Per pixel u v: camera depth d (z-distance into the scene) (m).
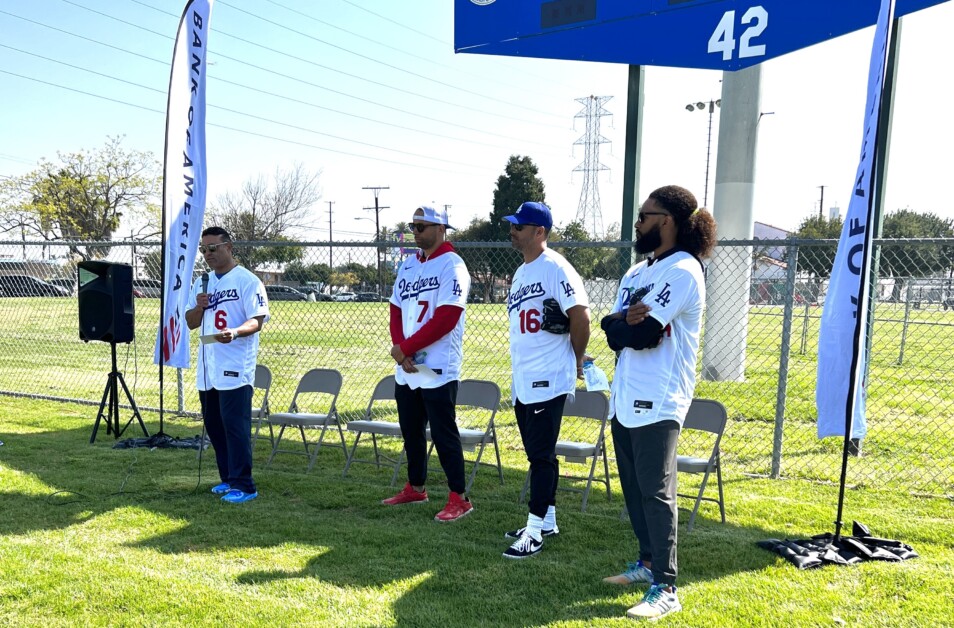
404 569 3.60
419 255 4.67
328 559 3.73
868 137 3.69
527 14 6.89
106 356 12.71
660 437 3.07
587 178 60.59
